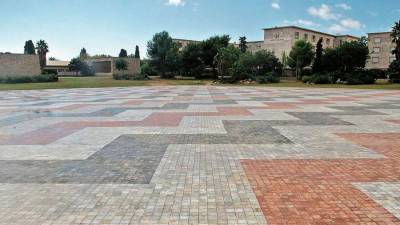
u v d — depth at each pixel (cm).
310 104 2006
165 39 8188
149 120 1356
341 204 498
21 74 5900
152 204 506
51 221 455
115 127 1196
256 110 1691
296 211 475
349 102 2141
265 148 853
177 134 1053
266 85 5309
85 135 1053
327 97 2594
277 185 579
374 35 8406
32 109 1803
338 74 5719
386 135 1020
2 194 554
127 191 560
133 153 816
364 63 6269
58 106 1961
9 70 5756
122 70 8394
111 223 446
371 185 575
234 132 1078
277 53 9200
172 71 8275
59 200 526
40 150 859
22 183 607
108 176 640
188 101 2262
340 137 991
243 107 1842
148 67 9019
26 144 930
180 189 566
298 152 809
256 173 646
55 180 621
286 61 7894
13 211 488
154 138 995
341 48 6253
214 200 517
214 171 662
